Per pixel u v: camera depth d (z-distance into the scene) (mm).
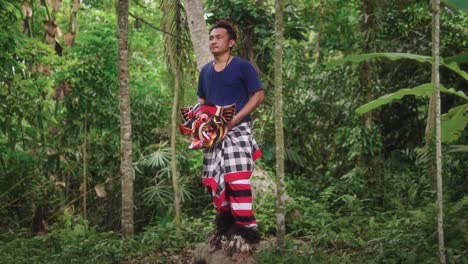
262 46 8523
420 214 4660
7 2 6852
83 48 7805
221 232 3998
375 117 9086
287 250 4402
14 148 7930
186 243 5340
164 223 6449
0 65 6945
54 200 8008
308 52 10523
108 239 5426
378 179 7973
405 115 9570
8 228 7512
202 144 3770
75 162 8055
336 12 9922
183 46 6805
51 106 8820
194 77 7168
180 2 6770
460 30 8680
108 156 8586
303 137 10148
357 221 5617
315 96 9812
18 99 7410
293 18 9000
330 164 9742
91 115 8008
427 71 9047
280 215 4430
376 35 8867
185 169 8234
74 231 5895
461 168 6605
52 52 7562
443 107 8750
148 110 8930
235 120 3832
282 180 4418
